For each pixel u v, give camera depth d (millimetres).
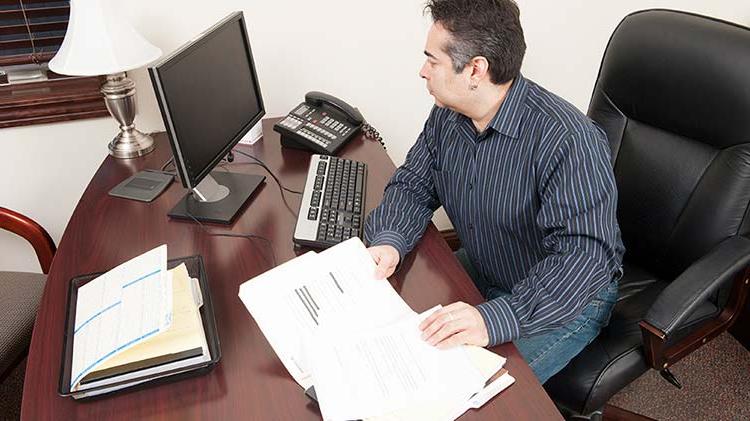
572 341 1364
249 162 1658
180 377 1010
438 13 1177
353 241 1264
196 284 1167
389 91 2160
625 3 2215
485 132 1321
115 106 1625
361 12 1974
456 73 1204
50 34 1792
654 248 1550
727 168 1392
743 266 1312
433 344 1045
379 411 930
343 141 1725
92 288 1140
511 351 1078
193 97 1299
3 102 1784
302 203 1421
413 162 1521
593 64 2322
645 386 2018
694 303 1231
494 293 1547
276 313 1097
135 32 1536
